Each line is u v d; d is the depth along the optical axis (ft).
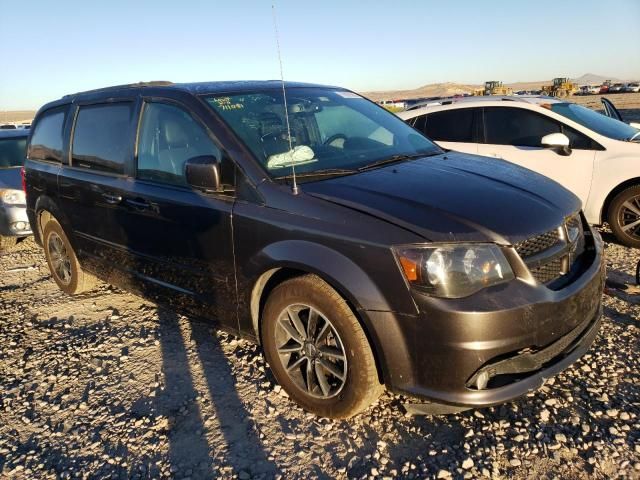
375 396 9.18
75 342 13.83
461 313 7.80
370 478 8.29
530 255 8.55
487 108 21.65
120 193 12.84
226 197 10.43
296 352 10.03
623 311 13.14
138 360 12.54
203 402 10.64
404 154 12.19
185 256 11.51
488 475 8.13
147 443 9.57
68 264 16.90
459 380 8.03
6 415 10.82
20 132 28.71
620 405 9.53
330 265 8.75
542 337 8.28
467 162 11.93
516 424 9.20
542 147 20.12
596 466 8.16
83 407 10.84
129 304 16.06
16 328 15.12
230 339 13.14
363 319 8.53
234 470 8.73
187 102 11.57
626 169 18.31
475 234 8.21
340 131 12.57
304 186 9.77
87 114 14.74
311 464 8.72
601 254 10.17
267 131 11.22
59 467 9.14
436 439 9.03
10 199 23.29
